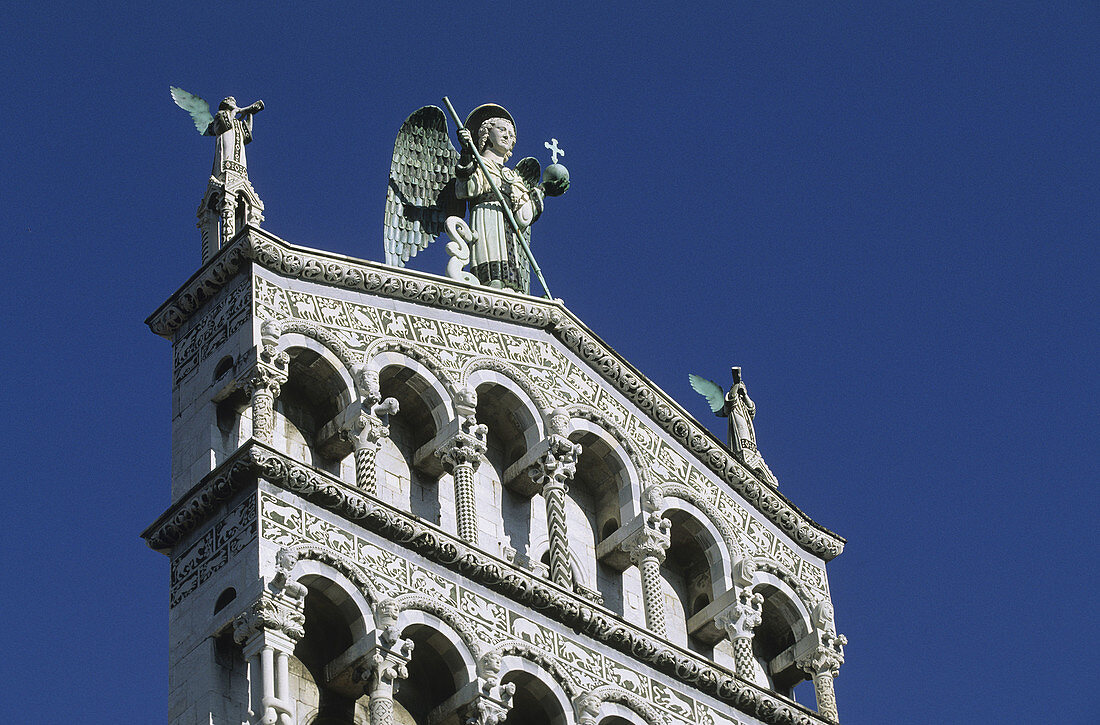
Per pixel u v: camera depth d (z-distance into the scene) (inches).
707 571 4581.7
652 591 4404.5
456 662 3981.3
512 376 4446.4
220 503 3927.2
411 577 3986.2
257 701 3703.3
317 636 3927.2
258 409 4018.2
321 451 4183.1
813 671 4594.0
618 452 4527.6
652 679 4239.7
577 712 4084.6
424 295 4397.1
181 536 3964.1
